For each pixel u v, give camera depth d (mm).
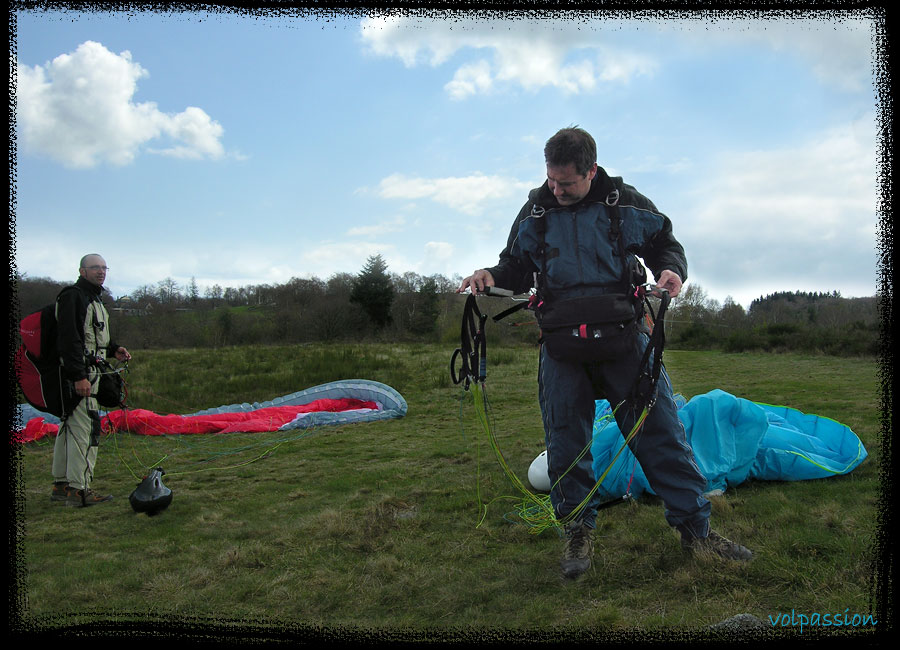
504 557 3168
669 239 3004
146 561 3385
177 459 6375
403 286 31594
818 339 16781
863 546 2703
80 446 4672
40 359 4559
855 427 5723
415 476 5199
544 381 3117
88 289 4852
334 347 18672
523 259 3094
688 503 2900
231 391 11883
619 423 3018
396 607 2670
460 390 11203
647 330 2988
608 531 3402
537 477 4301
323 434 7605
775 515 3398
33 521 4250
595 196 2859
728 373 12422
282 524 4004
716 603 2420
